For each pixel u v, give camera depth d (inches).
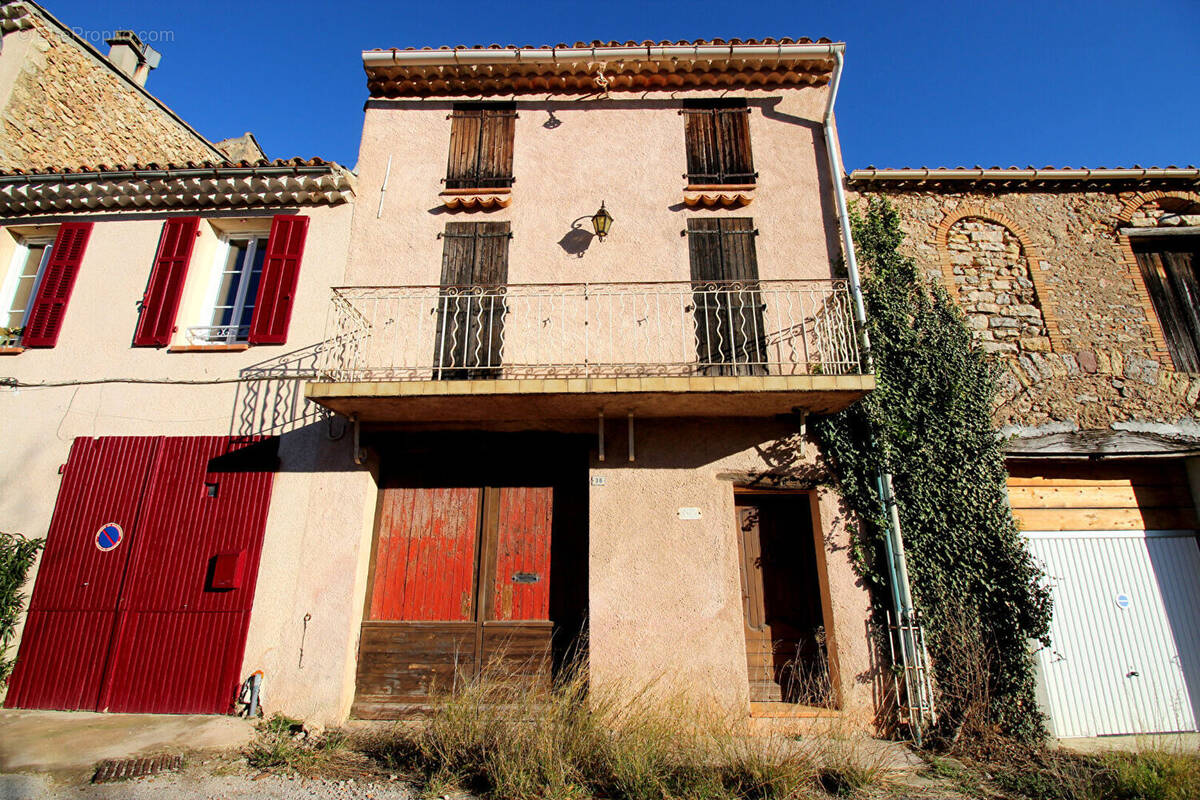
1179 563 232.5
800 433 226.2
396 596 229.6
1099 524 235.6
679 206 267.3
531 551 232.5
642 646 210.2
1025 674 204.5
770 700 217.3
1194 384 242.1
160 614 218.4
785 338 243.9
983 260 259.4
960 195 270.1
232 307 269.4
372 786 155.7
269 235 279.1
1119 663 220.2
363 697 217.0
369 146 282.4
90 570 224.1
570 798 146.5
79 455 237.5
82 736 182.9
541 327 248.4
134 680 211.5
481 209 268.7
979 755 185.6
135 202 273.3
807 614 225.9
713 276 255.4
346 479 231.6
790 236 259.8
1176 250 267.4
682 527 222.5
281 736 187.5
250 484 231.5
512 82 289.3
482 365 243.6
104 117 358.6
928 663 202.7
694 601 214.4
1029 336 247.8
